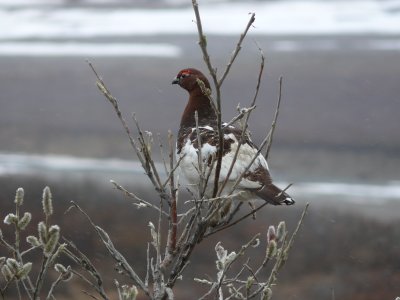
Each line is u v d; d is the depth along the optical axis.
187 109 10.36
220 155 6.12
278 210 22.38
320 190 26.56
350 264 19.55
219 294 6.01
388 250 20.42
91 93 46.53
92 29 67.69
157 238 6.14
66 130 37.31
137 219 22.12
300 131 36.06
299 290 18.11
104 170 29.16
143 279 18.45
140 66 53.38
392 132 35.59
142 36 63.72
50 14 75.69
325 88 44.66
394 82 45.34
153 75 50.75
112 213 22.80
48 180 27.39
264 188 8.98
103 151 33.03
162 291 5.97
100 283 5.80
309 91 44.19
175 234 6.34
